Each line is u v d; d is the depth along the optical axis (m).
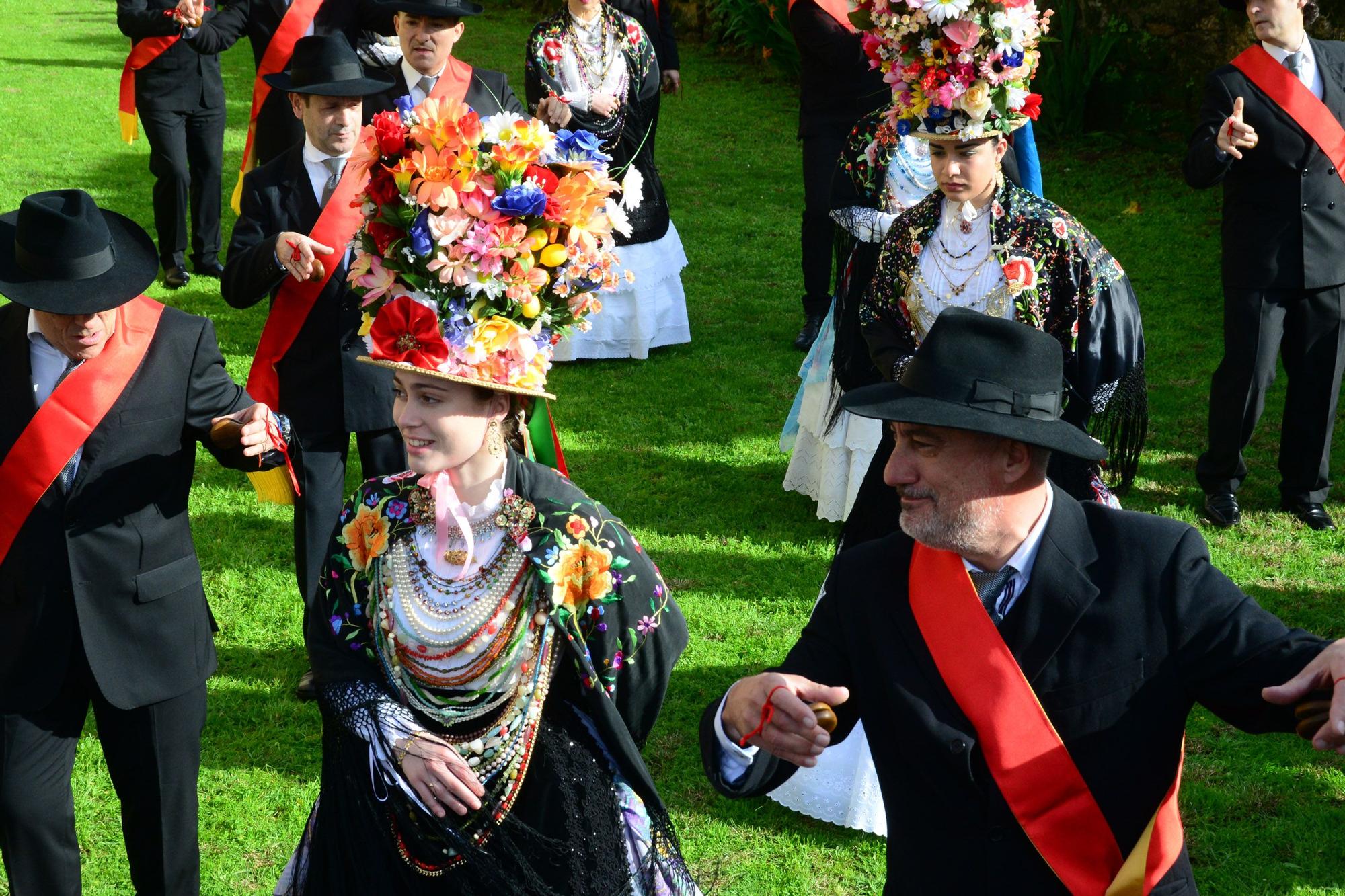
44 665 6.17
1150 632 4.47
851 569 4.91
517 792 5.47
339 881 5.58
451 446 5.27
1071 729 4.45
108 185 20.81
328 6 12.93
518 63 29.11
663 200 15.14
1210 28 20.94
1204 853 7.53
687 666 9.34
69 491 6.16
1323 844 7.57
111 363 6.20
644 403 13.98
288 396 9.00
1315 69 10.80
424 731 5.38
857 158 9.74
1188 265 17.33
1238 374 11.02
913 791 4.62
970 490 4.50
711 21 30.31
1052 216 7.71
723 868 7.47
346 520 5.66
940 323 4.62
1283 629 4.40
